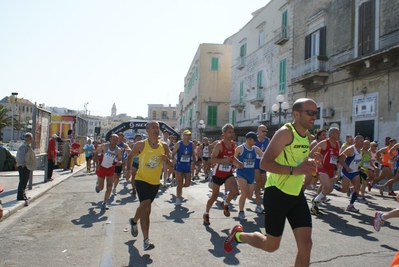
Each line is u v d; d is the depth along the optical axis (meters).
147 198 5.22
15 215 7.62
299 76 21.11
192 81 50.47
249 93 31.41
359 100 17.22
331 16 19.55
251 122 30.66
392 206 9.22
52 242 5.54
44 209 8.37
